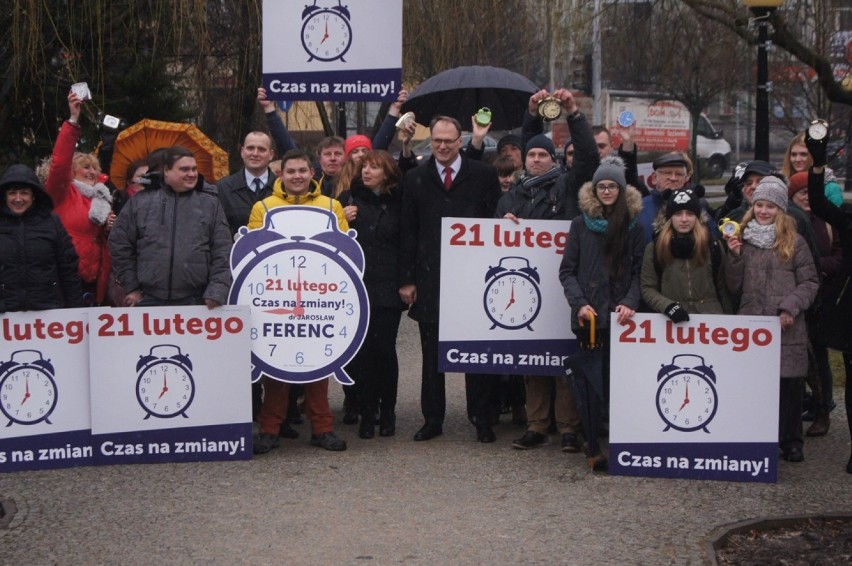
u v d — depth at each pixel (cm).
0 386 695
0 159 1303
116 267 721
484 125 818
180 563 536
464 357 746
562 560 538
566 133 2470
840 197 799
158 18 1254
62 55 1261
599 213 697
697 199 695
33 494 649
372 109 2506
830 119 2081
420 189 762
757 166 770
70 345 703
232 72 1445
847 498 642
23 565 536
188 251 715
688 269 693
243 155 802
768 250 698
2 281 693
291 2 813
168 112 1313
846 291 678
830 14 1686
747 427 673
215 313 711
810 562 540
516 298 741
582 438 742
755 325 669
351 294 739
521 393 825
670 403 677
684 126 2670
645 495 644
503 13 1571
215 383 713
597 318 698
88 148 1282
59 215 780
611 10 1759
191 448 714
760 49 1352
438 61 1452
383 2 810
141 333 705
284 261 736
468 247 741
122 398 706
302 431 812
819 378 793
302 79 820
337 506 621
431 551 550
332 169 878
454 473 689
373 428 785
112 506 623
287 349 735
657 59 2244
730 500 636
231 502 629
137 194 726
